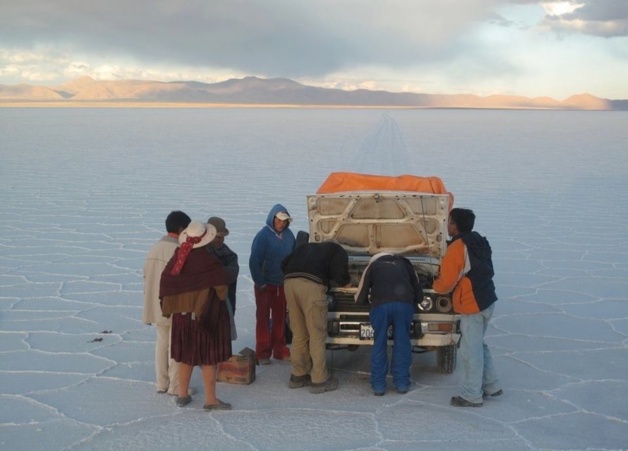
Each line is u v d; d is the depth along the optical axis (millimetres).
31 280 10938
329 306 6383
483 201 20578
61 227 16062
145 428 5457
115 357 7270
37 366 6980
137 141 52219
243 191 22516
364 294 6230
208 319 5695
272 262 7051
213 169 30234
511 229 15906
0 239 14586
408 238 6875
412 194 6676
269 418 5660
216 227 6504
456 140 54438
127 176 27562
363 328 6340
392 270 6188
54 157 37188
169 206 19281
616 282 10930
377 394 6199
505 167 31188
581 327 8492
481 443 5172
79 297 9898
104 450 5055
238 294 10078
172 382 6195
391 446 5109
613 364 7090
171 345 5828
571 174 28312
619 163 33719
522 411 5828
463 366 5957
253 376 6605
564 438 5270
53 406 5930
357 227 6891
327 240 6941
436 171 29172
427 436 5297
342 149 42875
